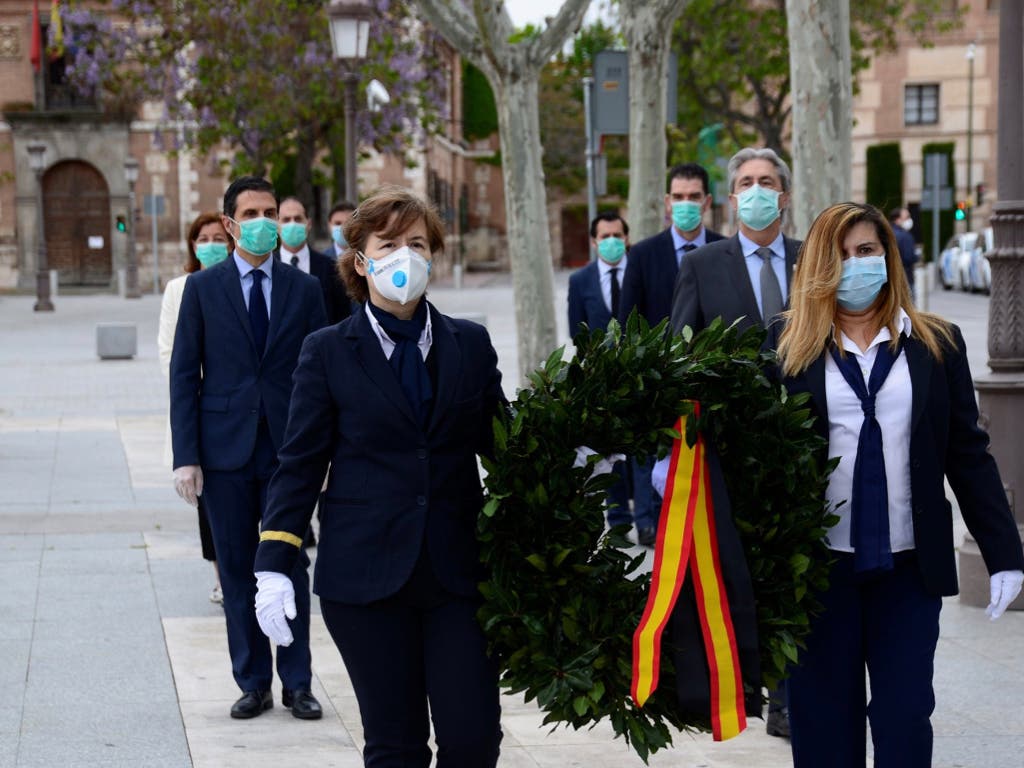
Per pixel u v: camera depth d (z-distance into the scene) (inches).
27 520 396.5
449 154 2421.3
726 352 154.7
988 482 168.6
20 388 747.4
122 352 915.4
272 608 152.6
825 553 158.2
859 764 169.2
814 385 163.8
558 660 146.9
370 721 154.3
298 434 155.2
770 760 210.7
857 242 163.2
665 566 148.4
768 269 231.5
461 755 149.2
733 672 147.9
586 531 147.6
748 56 1365.7
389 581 150.0
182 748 215.0
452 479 154.3
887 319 165.5
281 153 1400.1
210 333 232.2
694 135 1565.0
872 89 2119.8
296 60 1277.1
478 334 159.3
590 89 701.9
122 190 1987.0
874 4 1455.5
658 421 151.9
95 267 2003.0
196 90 1328.7
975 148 2111.2
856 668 166.9
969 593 299.4
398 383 153.6
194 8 1307.8
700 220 320.5
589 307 396.8
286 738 220.5
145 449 535.2
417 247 156.2
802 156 343.6
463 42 524.4
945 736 219.9
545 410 146.1
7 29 1974.7
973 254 1640.0
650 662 143.6
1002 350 299.1
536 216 534.0
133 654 266.8
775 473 153.2
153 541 370.0
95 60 1390.3
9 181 1978.3
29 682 248.5
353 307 328.8
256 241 231.5
